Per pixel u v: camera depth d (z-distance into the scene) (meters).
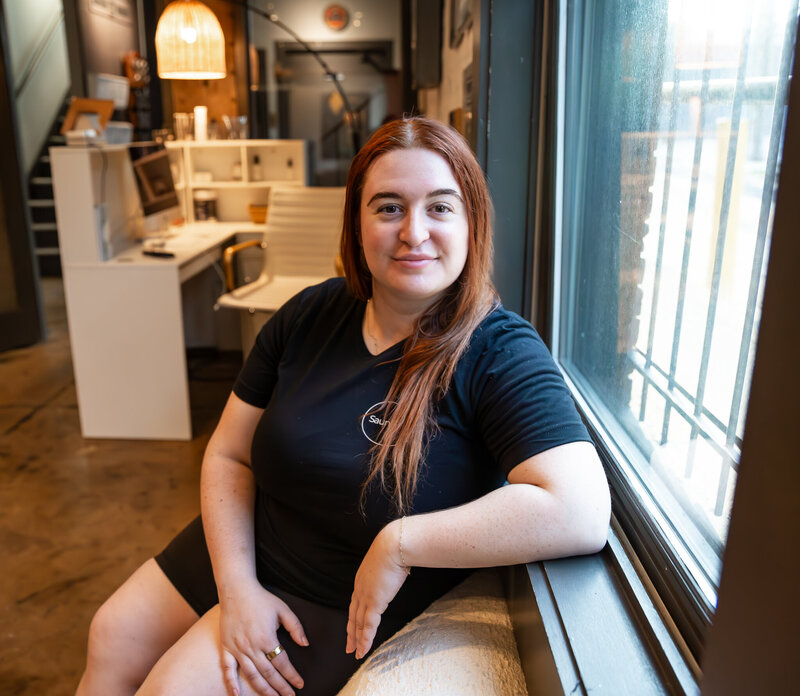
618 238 1.21
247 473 1.20
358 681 0.91
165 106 5.19
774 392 0.44
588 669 0.72
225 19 5.09
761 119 0.70
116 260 3.03
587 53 1.37
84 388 3.09
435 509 0.98
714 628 0.51
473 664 0.91
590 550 0.89
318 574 1.04
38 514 2.50
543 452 0.89
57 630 1.89
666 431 0.97
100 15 4.57
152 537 2.35
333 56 5.33
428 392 0.97
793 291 0.42
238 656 1.01
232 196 4.62
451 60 3.00
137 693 1.01
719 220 0.81
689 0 0.90
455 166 0.97
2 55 4.23
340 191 3.60
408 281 0.98
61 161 2.87
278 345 1.19
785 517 0.43
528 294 1.60
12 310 4.49
